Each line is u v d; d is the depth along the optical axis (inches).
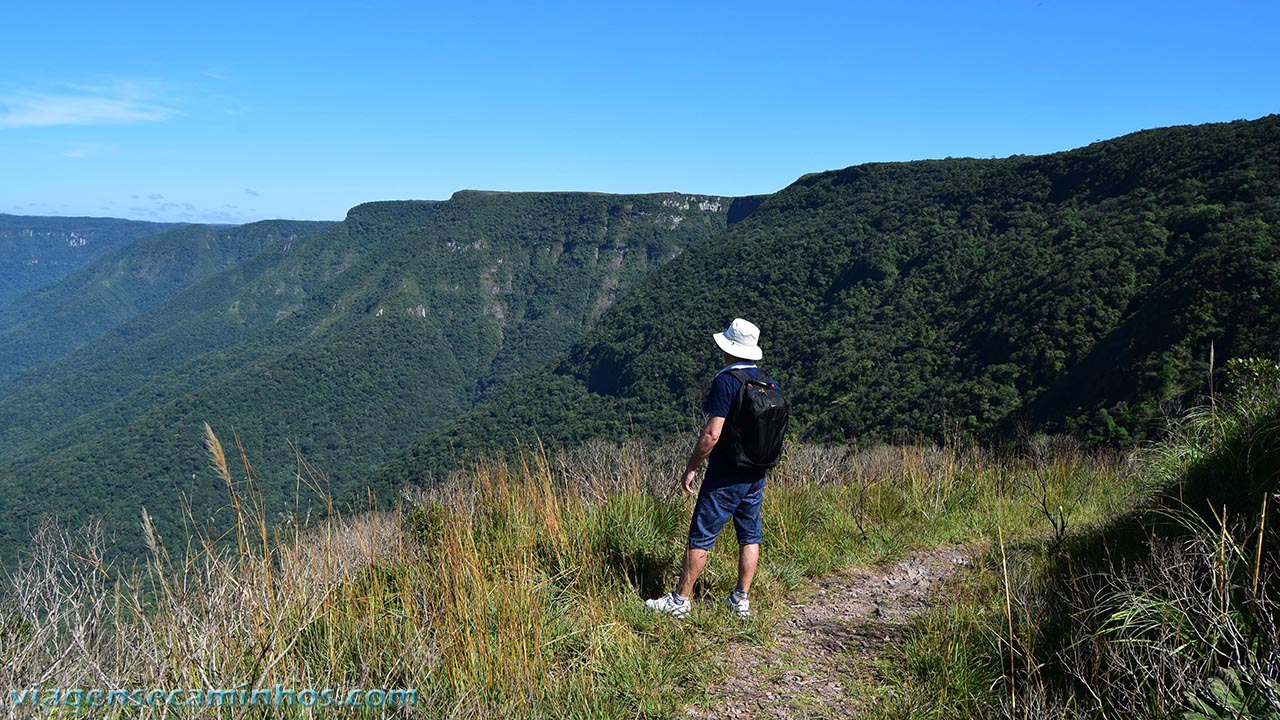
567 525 155.5
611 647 113.8
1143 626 93.4
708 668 113.7
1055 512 215.5
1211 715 76.0
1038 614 116.6
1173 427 181.6
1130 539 143.9
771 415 131.4
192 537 89.4
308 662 93.7
